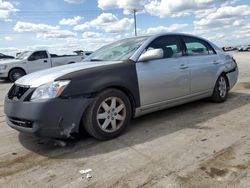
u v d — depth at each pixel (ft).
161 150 11.78
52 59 51.39
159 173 9.77
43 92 11.82
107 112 13.24
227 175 9.37
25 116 11.84
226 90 20.34
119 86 13.53
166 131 14.21
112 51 16.26
